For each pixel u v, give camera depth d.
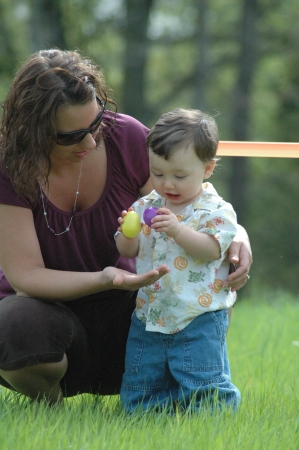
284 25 44.06
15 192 7.36
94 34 43.44
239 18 43.69
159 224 7.19
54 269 7.82
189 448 6.29
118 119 7.92
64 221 7.65
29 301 7.37
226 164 45.62
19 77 6.96
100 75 7.24
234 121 42.09
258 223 49.69
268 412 7.64
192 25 46.00
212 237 7.40
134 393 7.71
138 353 7.75
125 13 42.94
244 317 15.84
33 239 7.47
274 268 49.50
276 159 50.19
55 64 6.91
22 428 6.53
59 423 6.84
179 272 7.50
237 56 43.06
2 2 44.75
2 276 8.09
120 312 8.08
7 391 9.09
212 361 7.47
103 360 8.23
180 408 7.52
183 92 49.34
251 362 11.21
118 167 7.82
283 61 47.94
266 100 48.78
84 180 7.63
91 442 6.41
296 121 48.91
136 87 42.62
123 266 8.13
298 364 10.84
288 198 49.75
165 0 47.06
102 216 7.78
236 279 7.63
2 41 43.38
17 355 7.20
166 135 7.32
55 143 6.99
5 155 7.17
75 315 7.85
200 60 42.38
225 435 6.68
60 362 7.47
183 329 7.49
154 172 7.52
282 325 14.20
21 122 6.93
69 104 6.75
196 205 7.64
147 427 6.92
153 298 7.54
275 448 6.54
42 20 41.16
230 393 7.49
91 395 8.91
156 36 46.84
